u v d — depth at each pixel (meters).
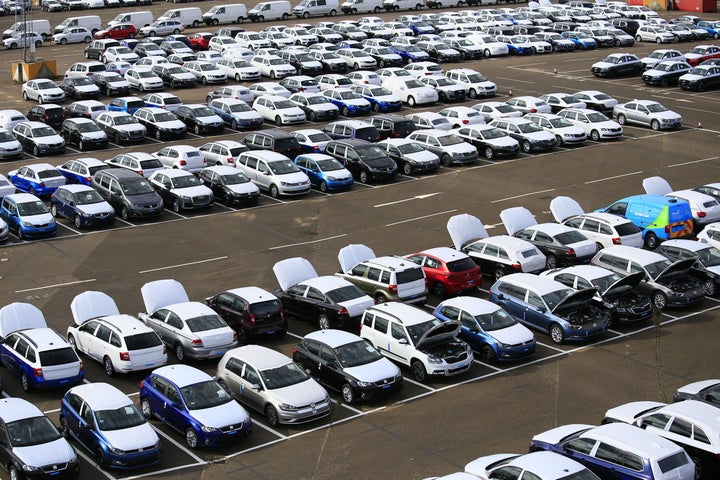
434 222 41.88
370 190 47.03
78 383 27.27
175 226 42.03
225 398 24.86
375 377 26.36
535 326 31.09
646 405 23.55
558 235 36.34
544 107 59.34
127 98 59.12
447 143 51.12
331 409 26.06
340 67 74.50
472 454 23.44
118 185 43.22
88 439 23.47
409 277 32.50
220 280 35.56
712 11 109.88
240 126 57.84
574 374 28.06
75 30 91.56
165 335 29.67
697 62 73.69
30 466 21.70
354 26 88.19
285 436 24.77
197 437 23.89
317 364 27.45
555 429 22.61
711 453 21.17
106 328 28.58
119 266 37.19
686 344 30.11
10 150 51.09
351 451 23.81
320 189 47.16
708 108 63.19
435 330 27.62
